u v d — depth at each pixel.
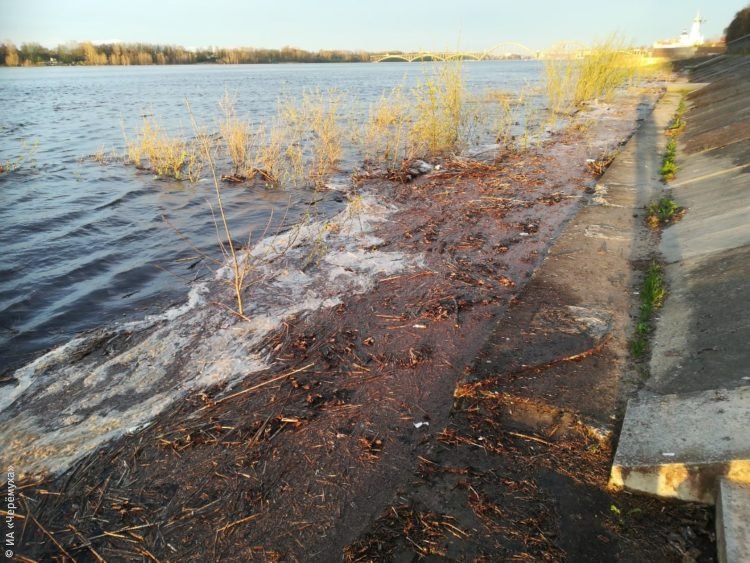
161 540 2.51
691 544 2.20
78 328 4.61
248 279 5.47
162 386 3.71
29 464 3.01
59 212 7.78
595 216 6.42
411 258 5.85
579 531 2.33
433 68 11.47
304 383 3.67
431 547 2.33
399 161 11.02
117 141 14.35
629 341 3.69
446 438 2.99
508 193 8.23
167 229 7.17
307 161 11.23
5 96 29.61
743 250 4.36
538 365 3.45
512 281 5.19
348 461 2.94
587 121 15.20
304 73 74.44
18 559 2.43
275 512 2.63
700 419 2.61
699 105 15.16
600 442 2.81
